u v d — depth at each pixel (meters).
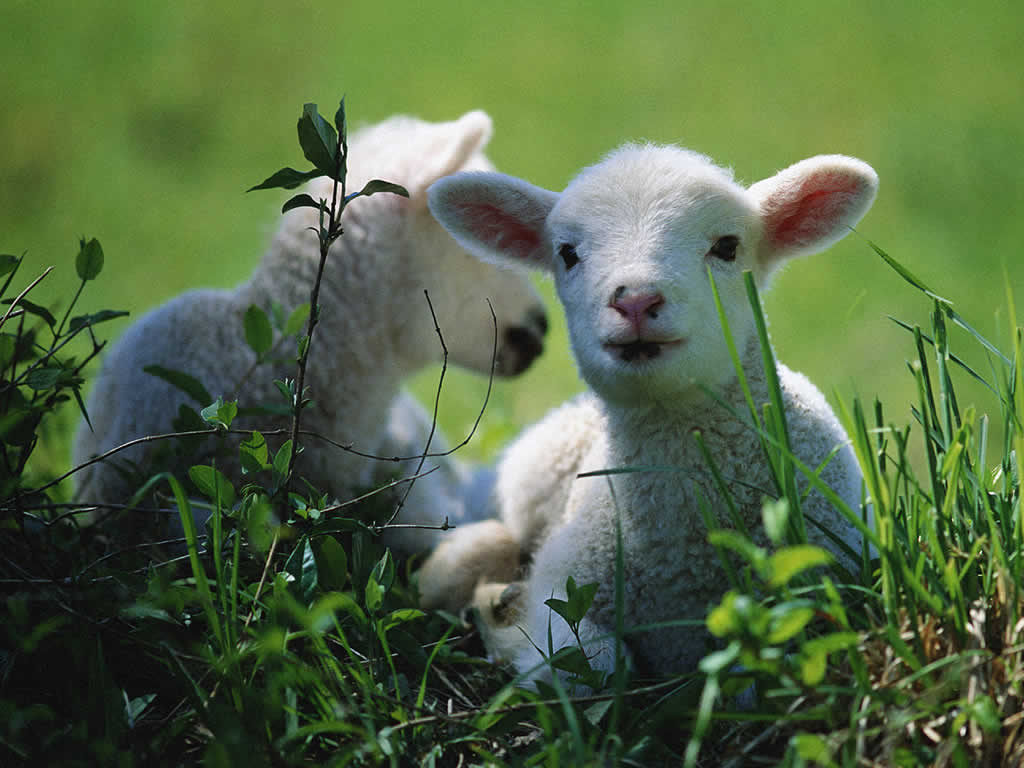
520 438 8.48
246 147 21.17
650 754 5.00
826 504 6.12
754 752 4.84
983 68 23.02
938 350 5.60
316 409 8.08
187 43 25.42
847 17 26.30
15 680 5.46
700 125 21.30
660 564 6.18
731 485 6.09
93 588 5.58
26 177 19.83
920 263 16.42
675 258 5.88
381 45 25.58
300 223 8.17
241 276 16.84
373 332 8.21
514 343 8.84
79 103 22.47
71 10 26.86
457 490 10.05
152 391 8.02
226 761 4.37
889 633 4.54
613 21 26.89
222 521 5.76
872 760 4.53
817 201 6.61
